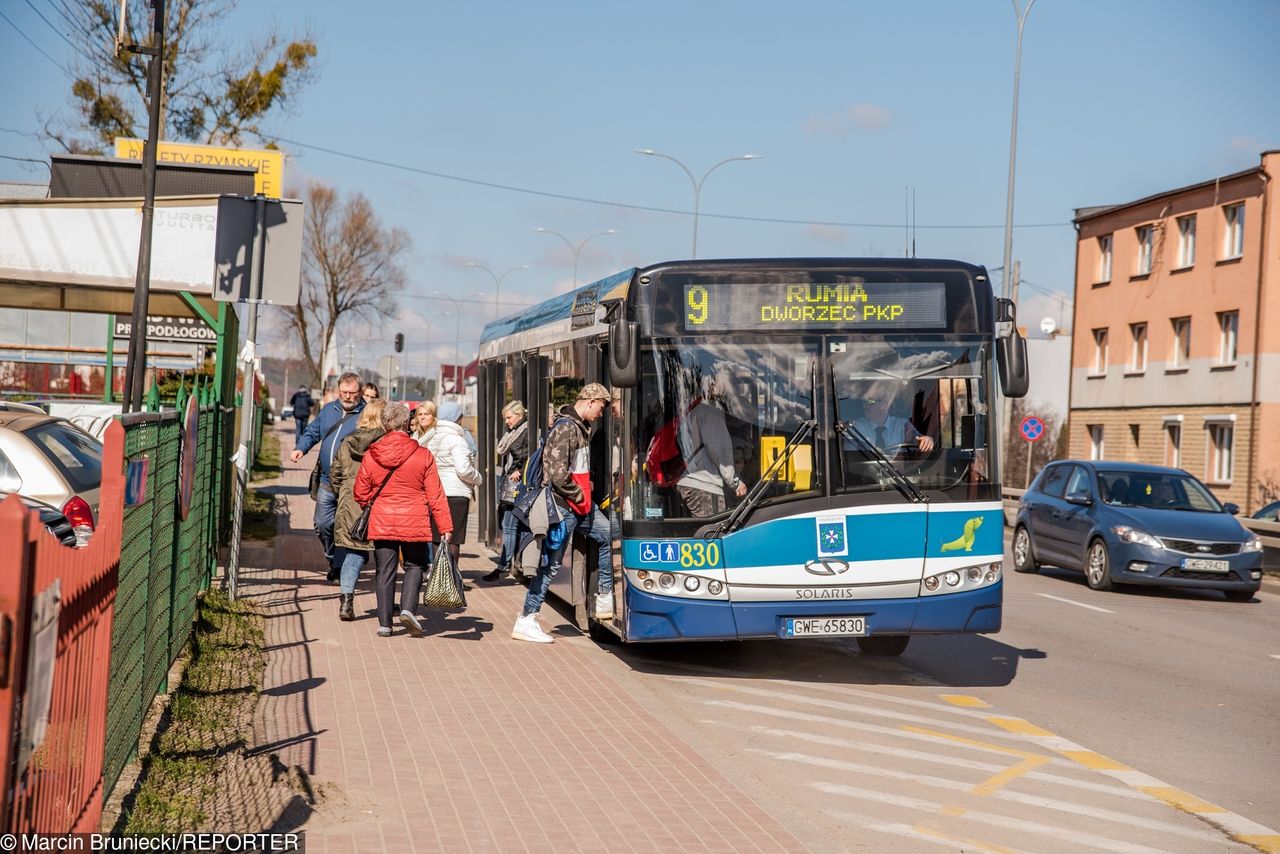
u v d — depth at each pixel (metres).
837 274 9.84
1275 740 8.67
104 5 32.22
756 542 9.53
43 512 9.55
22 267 13.94
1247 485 37.75
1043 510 20.19
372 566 16.06
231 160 34.00
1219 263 39.53
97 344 35.81
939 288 9.95
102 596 4.70
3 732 3.15
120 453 5.09
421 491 10.85
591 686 9.21
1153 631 14.09
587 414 10.73
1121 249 45.31
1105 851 6.01
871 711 9.07
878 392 9.77
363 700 8.38
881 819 6.35
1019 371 9.81
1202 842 6.23
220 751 6.84
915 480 9.72
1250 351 37.88
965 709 9.30
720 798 6.45
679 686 9.76
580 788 6.50
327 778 6.45
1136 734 8.70
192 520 9.46
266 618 11.55
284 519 21.61
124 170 19.73
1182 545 17.48
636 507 9.59
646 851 5.54
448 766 6.81
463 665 9.78
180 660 8.86
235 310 18.41
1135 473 19.25
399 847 5.42
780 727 8.40
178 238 14.38
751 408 9.67
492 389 17.92
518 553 14.73
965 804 6.72
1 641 3.15
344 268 78.31
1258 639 13.84
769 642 12.18
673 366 9.67
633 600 9.59
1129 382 44.66
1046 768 7.60
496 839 5.61
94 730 4.60
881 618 9.62
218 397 15.21
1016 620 14.55
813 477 9.63
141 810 5.50
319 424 14.02
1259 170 37.44
